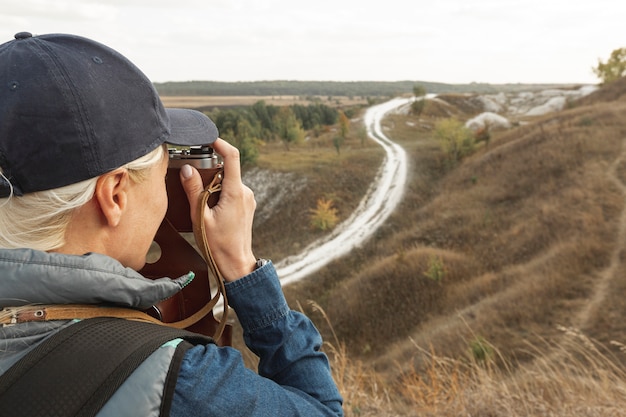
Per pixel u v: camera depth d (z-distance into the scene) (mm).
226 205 996
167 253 1069
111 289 819
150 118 870
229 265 1003
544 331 28969
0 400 717
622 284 31703
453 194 61688
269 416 822
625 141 56250
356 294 44125
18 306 787
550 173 55250
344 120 110125
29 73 789
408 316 40938
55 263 786
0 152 774
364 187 71062
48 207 806
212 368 810
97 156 806
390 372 28891
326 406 939
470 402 4738
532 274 37594
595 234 40156
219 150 994
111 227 885
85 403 724
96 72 822
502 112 158625
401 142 102188
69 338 767
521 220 49344
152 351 779
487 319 31953
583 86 164625
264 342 977
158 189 922
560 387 5281
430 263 43750
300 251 59000
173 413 765
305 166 77625
